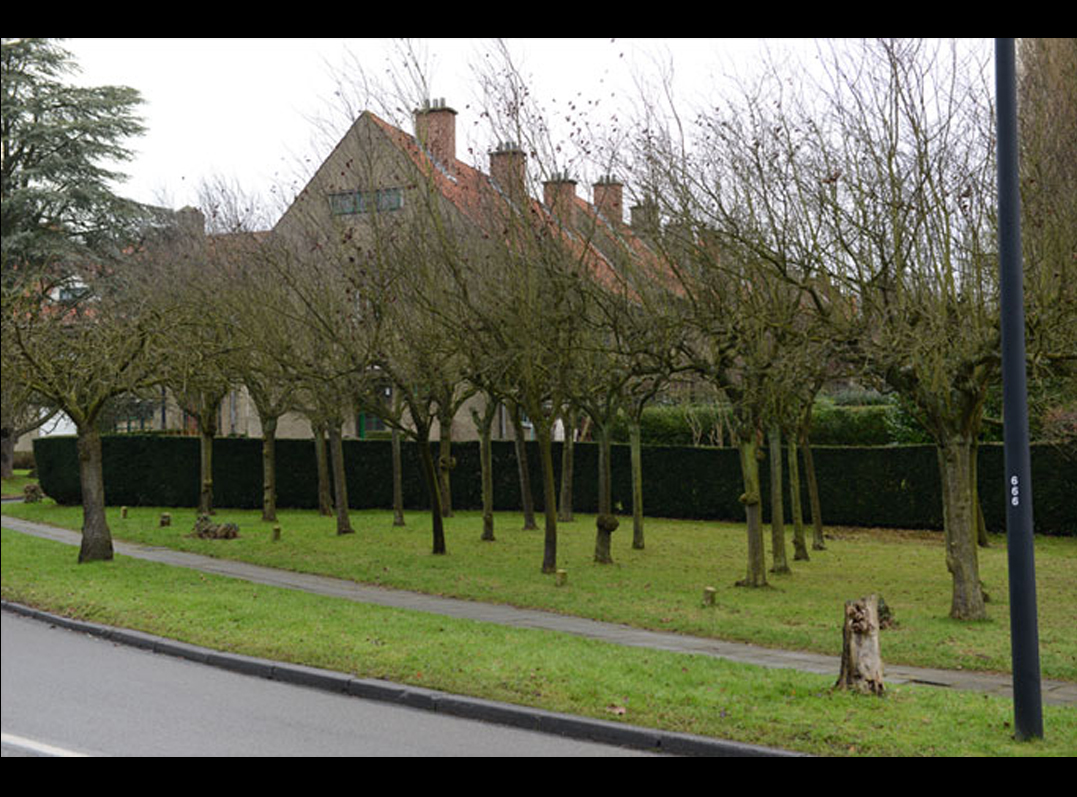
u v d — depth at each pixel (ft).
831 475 91.04
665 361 55.88
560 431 122.62
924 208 44.57
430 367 64.69
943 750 24.36
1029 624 25.26
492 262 61.93
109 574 57.72
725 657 37.06
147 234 107.76
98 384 66.90
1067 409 71.10
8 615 49.49
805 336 48.49
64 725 28.32
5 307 75.10
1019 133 46.73
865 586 56.03
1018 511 25.44
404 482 106.52
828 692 29.71
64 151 115.85
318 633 39.86
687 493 97.09
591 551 71.82
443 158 64.59
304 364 69.87
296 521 93.91
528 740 27.30
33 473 149.69
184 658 38.96
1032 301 43.09
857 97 46.88
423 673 33.04
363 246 74.08
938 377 44.19
